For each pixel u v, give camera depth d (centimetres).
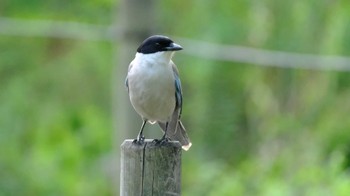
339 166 1471
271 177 1569
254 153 1712
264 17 1708
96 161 1791
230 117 1734
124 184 826
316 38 1689
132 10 1438
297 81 1723
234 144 1731
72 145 1781
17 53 1797
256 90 1736
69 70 1798
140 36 1438
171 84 984
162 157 819
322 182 1461
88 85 1803
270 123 1706
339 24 1669
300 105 1717
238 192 1579
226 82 1734
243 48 1706
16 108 1800
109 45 1769
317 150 1603
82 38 1745
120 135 1460
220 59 1702
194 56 1720
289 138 1680
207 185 1656
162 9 1780
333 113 1677
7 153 1769
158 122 1015
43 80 1805
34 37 1794
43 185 1753
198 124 1748
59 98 1811
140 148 820
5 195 1736
